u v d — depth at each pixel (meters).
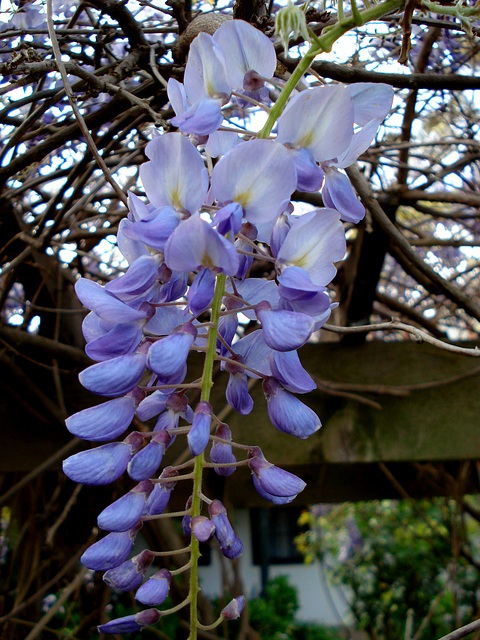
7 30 0.39
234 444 0.18
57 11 0.41
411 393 0.42
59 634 0.54
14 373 0.39
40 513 0.57
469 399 0.42
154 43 0.32
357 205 0.19
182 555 0.39
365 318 0.45
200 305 0.15
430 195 0.43
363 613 1.32
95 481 0.16
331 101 0.17
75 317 0.46
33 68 0.27
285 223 0.18
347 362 0.43
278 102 0.17
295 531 1.98
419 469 0.56
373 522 1.38
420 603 1.23
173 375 0.16
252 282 0.20
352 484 0.57
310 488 0.57
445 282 0.37
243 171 0.16
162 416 0.18
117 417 0.17
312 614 1.89
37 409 0.41
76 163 0.39
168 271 0.18
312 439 0.41
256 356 0.19
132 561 0.17
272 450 0.40
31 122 0.35
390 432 0.41
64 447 0.39
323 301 0.17
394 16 0.33
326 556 1.64
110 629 0.16
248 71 0.19
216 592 1.60
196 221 0.15
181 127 0.17
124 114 0.35
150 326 0.18
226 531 0.16
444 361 0.42
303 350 0.43
